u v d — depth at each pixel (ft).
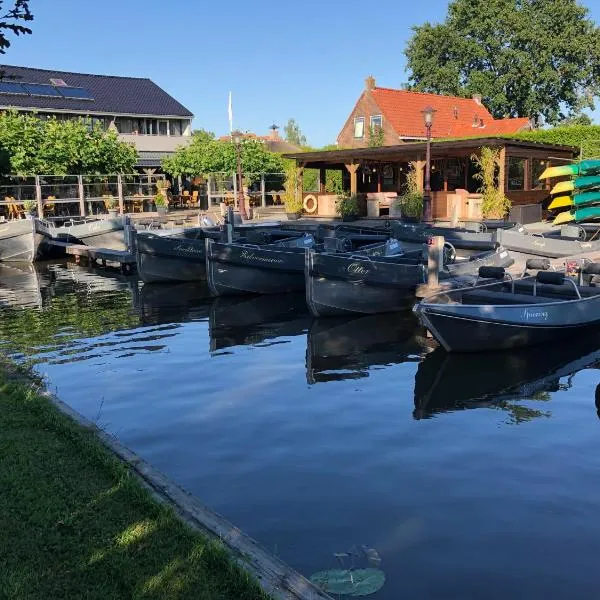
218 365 34.01
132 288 60.08
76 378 31.81
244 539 14.61
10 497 16.08
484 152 75.31
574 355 33.96
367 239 62.64
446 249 51.93
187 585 12.66
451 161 96.58
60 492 16.34
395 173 102.58
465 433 23.98
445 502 18.70
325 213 94.02
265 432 24.40
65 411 22.89
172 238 60.64
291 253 54.39
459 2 173.47
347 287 44.29
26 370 30.12
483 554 15.94
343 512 18.16
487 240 58.49
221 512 18.24
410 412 26.37
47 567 13.28
